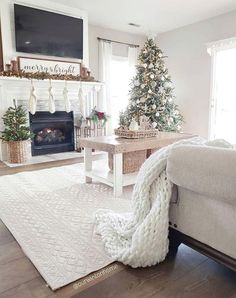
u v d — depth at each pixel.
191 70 5.12
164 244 1.37
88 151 2.80
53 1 4.11
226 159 1.03
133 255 1.33
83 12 4.48
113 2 4.03
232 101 4.54
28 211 2.09
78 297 1.16
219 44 4.52
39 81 4.07
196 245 1.32
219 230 1.20
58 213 2.04
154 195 1.40
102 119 4.86
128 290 1.20
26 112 4.16
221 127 4.75
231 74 4.50
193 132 5.23
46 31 4.17
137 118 4.61
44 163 3.85
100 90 5.13
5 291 1.19
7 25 3.88
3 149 3.99
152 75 4.75
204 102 4.96
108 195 2.45
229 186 1.00
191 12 4.39
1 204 2.23
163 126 4.80
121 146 2.35
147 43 4.88
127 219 1.68
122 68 5.60
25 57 4.05
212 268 1.36
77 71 4.61
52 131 4.71
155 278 1.28
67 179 2.99
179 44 5.27
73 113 4.76
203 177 1.09
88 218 1.95
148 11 4.36
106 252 1.49
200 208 1.27
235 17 4.29
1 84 3.79
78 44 4.55
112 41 5.32
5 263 1.40
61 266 1.36
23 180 2.94
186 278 1.28
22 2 3.91
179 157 1.20
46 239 1.64
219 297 1.15
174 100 5.47
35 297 1.15
